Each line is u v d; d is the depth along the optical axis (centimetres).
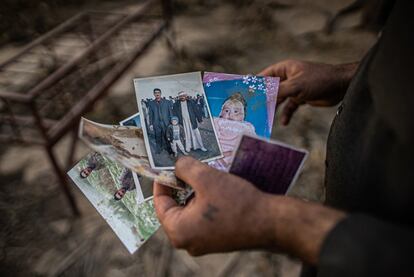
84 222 171
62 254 160
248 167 59
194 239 51
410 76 43
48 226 170
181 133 69
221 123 72
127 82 257
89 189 73
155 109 72
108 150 60
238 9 366
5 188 187
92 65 223
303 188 181
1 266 156
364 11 325
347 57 294
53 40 250
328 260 41
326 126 218
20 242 165
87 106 178
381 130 49
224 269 152
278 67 94
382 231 39
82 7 375
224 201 49
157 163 65
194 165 54
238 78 76
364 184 52
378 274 37
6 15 343
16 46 310
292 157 57
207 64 285
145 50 239
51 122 160
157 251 159
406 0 46
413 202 43
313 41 313
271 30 330
